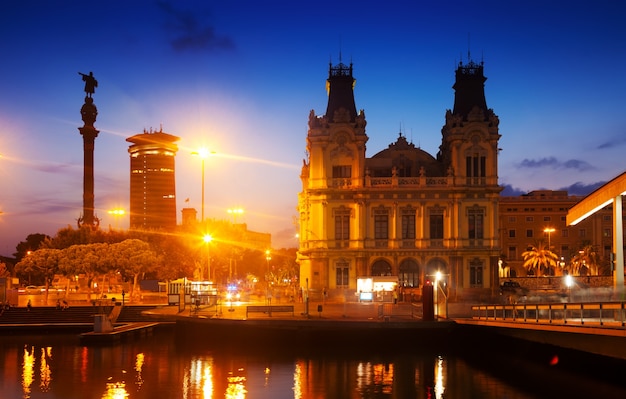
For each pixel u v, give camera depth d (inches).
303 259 4608.8
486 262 4335.6
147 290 6894.7
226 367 2369.6
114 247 4977.9
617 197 2484.0
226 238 6673.2
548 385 2036.2
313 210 4365.2
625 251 6456.7
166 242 6437.0
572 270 6727.4
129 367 2386.8
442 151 4724.4
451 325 2719.0
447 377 2188.7
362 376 2209.6
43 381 2138.3
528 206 7239.2
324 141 4372.5
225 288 5831.7
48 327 3597.4
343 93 4534.9
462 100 4522.6
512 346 2610.7
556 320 2091.5
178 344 2997.0
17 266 4771.2
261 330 2837.1
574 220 2815.0
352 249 4313.5
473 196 4355.3
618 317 1921.8
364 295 3905.0
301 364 2418.8
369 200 4357.8
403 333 2723.9
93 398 1897.1
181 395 1936.5
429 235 4352.9
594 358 2193.7
